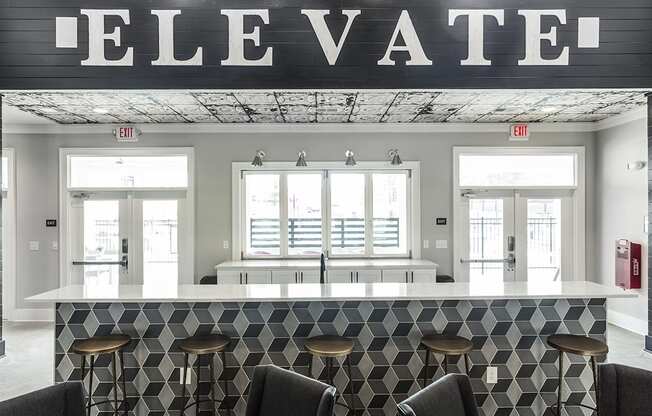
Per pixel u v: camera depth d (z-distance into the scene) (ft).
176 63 10.02
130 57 9.98
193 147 17.28
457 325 9.27
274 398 5.88
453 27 10.08
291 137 17.38
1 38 9.95
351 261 16.84
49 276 17.35
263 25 10.04
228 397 9.12
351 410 8.52
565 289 9.54
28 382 11.36
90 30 9.96
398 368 9.24
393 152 17.02
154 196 17.43
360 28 10.07
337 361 9.19
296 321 9.21
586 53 10.09
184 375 8.61
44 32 9.94
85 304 9.15
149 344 9.14
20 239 17.31
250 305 9.21
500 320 9.29
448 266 17.40
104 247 17.44
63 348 9.14
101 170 17.47
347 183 17.66
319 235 17.66
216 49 10.03
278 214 17.69
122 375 8.71
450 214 17.42
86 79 9.98
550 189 17.49
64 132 17.19
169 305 9.17
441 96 12.96
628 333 15.06
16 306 17.25
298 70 10.10
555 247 17.56
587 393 9.29
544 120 16.72
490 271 17.47
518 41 10.09
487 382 9.24
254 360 9.19
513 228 17.54
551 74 10.11
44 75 9.96
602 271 17.04
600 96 13.07
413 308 9.27
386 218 17.67
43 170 17.31
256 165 16.33
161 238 17.43
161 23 9.97
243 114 15.35
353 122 16.93
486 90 10.19
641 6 10.07
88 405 8.54
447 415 5.37
